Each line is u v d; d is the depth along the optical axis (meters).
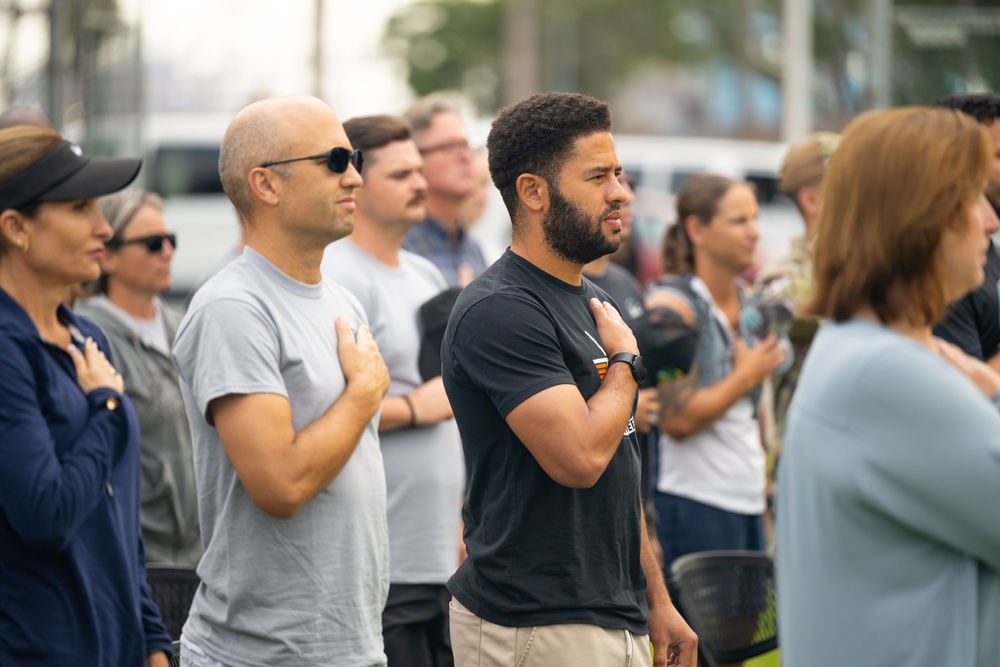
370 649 4.94
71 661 4.50
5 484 4.34
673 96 82.81
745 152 24.41
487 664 4.61
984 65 17.36
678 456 7.82
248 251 5.01
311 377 4.87
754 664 7.80
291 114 4.98
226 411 4.68
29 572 4.47
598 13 80.50
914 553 3.55
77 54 14.41
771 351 7.68
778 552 3.89
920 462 3.46
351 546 4.90
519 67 68.25
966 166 3.55
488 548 4.66
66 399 4.62
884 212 3.58
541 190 4.71
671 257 8.34
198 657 4.89
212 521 4.92
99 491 4.57
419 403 6.33
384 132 6.66
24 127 4.84
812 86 23.33
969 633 3.50
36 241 4.71
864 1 17.88
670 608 5.15
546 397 4.45
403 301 6.64
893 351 3.53
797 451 3.75
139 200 7.44
